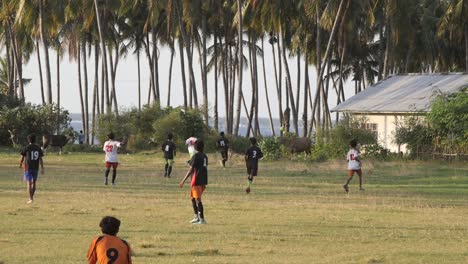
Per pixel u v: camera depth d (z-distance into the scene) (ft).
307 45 492.54
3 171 266.98
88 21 457.68
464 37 530.68
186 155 368.07
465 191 207.82
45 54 460.96
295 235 125.18
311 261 102.53
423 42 510.99
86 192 193.77
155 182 227.61
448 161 330.75
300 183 229.66
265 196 189.06
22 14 454.40
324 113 511.40
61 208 157.58
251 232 128.16
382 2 430.20
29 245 113.19
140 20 554.05
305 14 449.48
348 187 218.18
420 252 110.11
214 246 114.11
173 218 144.56
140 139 408.46
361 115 395.75
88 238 119.75
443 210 162.30
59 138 402.52
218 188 209.97
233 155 354.74
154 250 109.81
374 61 580.30
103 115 421.59
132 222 138.41
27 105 443.32
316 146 354.74
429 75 418.92
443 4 526.98
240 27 416.26
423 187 219.82
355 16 421.18
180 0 453.17
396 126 367.25
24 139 429.38
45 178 238.68
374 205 170.30
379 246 115.44
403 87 411.95
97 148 418.72
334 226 135.95
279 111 560.20
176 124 391.24
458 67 556.51
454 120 334.24
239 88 431.84
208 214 151.02
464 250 112.27
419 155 344.28
